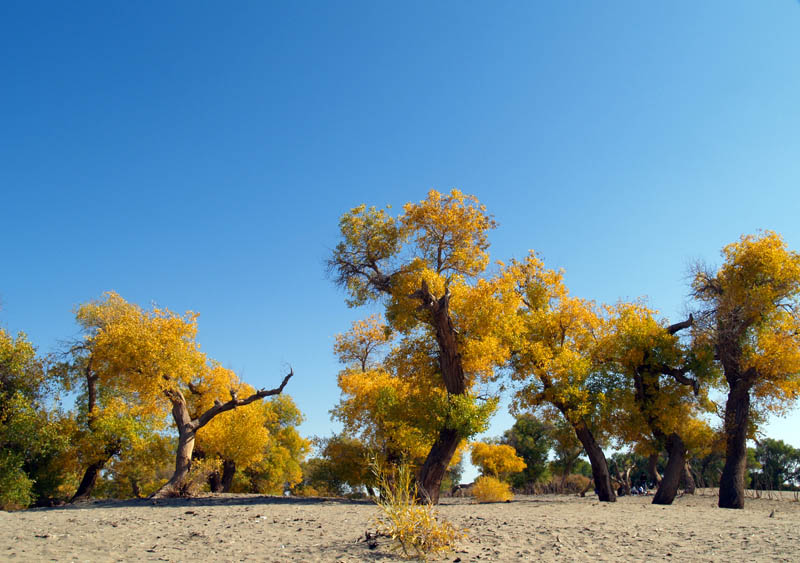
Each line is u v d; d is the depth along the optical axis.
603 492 23.34
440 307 19.06
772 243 22.59
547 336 24.28
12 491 23.11
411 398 19.86
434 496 18.31
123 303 29.48
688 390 23.75
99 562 6.82
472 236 20.62
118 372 22.25
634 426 23.25
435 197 20.34
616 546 8.27
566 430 26.20
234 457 31.22
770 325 22.30
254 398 24.22
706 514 14.68
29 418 23.80
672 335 23.69
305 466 55.94
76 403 29.62
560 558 7.24
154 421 29.78
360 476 28.80
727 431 22.23
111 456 28.69
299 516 12.62
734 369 22.38
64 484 31.22
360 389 27.44
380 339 31.25
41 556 7.16
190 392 30.20
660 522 11.75
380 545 8.05
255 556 7.36
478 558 7.25
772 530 10.00
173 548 8.05
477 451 44.97
